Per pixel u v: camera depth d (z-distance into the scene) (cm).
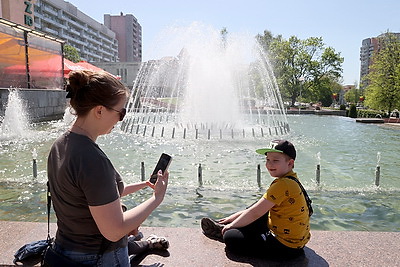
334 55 4922
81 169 156
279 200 259
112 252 179
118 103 171
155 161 954
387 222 514
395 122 2730
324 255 279
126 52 12875
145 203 184
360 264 265
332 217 530
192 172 823
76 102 166
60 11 8375
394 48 3375
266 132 1666
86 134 168
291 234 263
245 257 273
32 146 1138
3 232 311
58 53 2372
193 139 1364
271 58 5050
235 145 1228
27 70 1959
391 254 283
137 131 1516
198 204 578
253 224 279
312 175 820
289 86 5109
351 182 757
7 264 248
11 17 3497
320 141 1471
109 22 12794
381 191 673
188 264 261
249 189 667
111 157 1005
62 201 167
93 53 10581
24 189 645
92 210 159
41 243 257
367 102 3453
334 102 8306
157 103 3572
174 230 327
